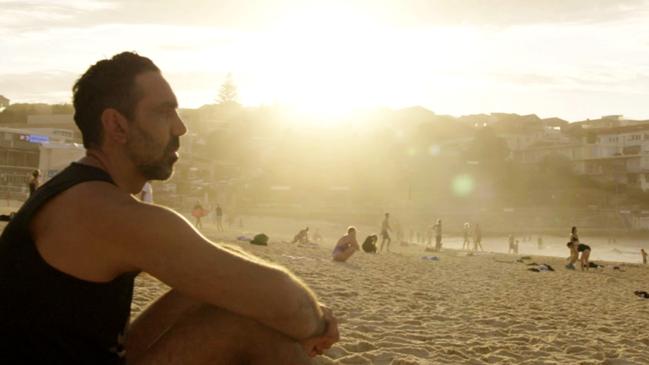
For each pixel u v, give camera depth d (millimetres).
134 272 2535
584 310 13461
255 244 26031
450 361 6719
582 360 7410
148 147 2668
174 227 2488
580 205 126312
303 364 2760
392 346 7098
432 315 10062
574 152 143625
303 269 16531
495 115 197875
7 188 67000
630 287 22109
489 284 18562
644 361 7676
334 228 84312
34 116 120000
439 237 45250
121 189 2668
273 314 2646
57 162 31766
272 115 164000
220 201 103500
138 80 2641
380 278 16312
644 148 136500
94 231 2404
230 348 2713
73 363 2404
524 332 9297
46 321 2369
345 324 8250
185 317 2779
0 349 2393
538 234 106938
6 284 2395
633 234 113750
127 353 2918
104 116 2629
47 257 2393
